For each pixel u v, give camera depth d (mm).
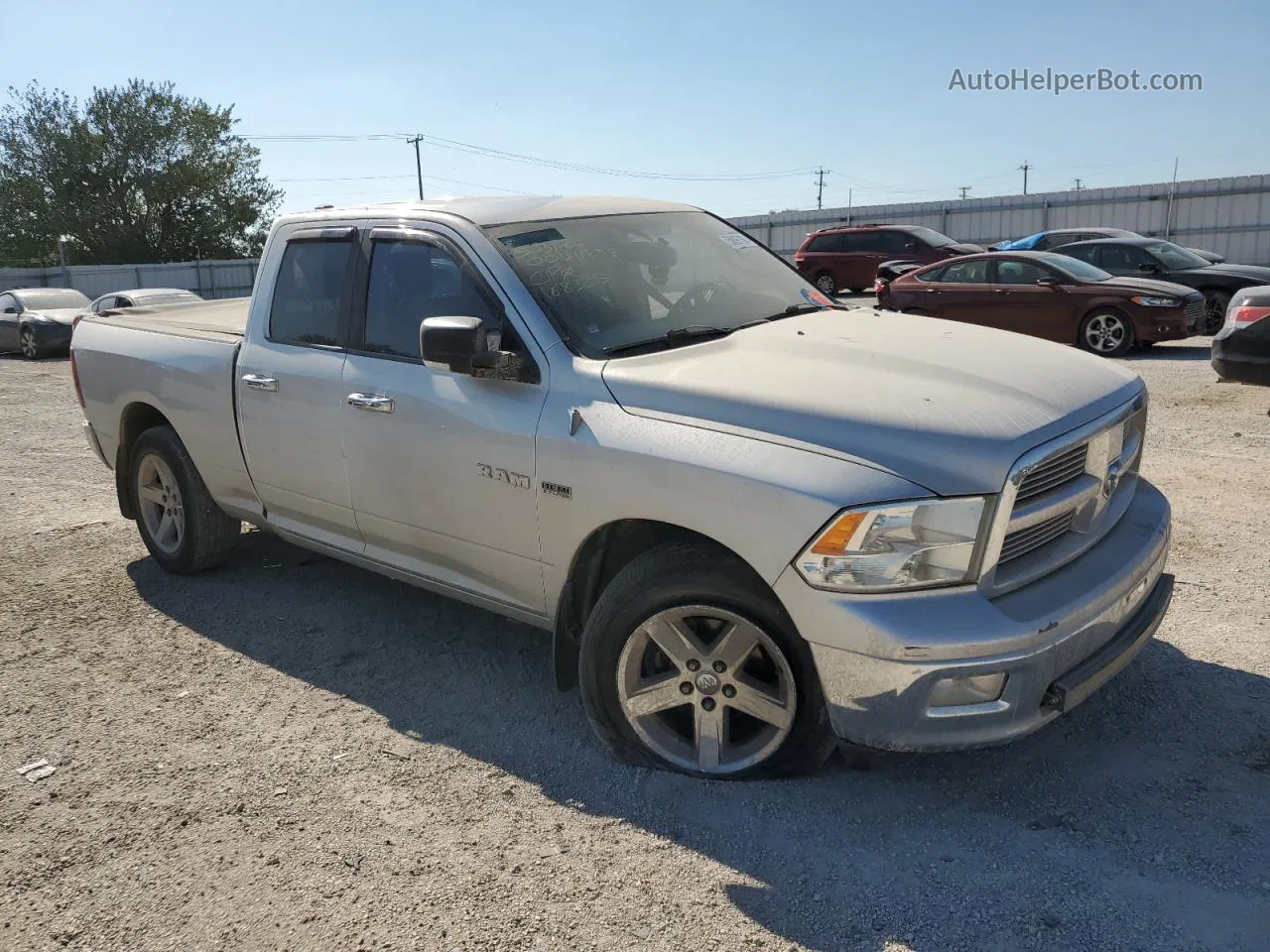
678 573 3117
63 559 5953
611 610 3277
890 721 2828
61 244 42531
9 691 4227
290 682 4238
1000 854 2883
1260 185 30344
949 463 2777
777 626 2984
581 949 2596
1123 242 15820
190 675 4336
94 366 5660
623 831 3080
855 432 2895
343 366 4180
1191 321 12836
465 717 3877
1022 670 2760
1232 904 2631
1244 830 2941
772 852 2938
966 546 2766
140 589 5406
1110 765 3312
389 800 3318
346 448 4160
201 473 5125
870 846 2945
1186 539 5395
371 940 2666
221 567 5680
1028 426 2900
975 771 3305
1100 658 2994
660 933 2641
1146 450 7426
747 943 2590
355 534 4383
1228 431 7977
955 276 14602
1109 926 2578
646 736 3361
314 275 4434
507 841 3062
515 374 3549
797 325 3850
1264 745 3393
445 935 2670
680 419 3152
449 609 4984
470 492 3709
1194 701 3691
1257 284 14422
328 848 3070
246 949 2664
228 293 42031
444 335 3447
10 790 3471
